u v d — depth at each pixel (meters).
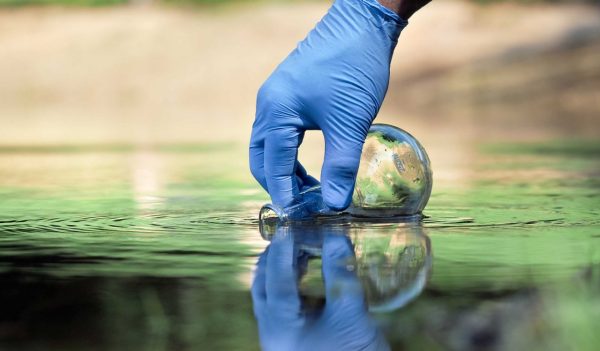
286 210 3.86
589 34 19.12
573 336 1.96
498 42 19.44
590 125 13.45
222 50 21.23
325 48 3.80
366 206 3.99
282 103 3.79
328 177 3.80
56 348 1.85
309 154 9.04
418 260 2.87
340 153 3.79
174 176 6.57
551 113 15.34
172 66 20.67
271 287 2.44
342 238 3.38
